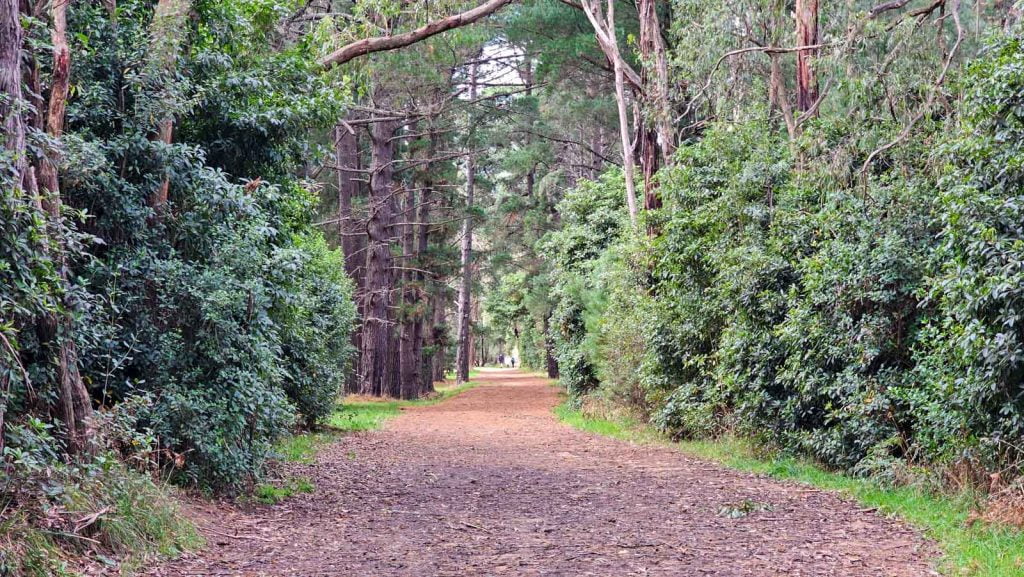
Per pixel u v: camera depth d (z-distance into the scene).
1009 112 8.28
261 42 11.47
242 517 7.95
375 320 32.03
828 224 11.32
